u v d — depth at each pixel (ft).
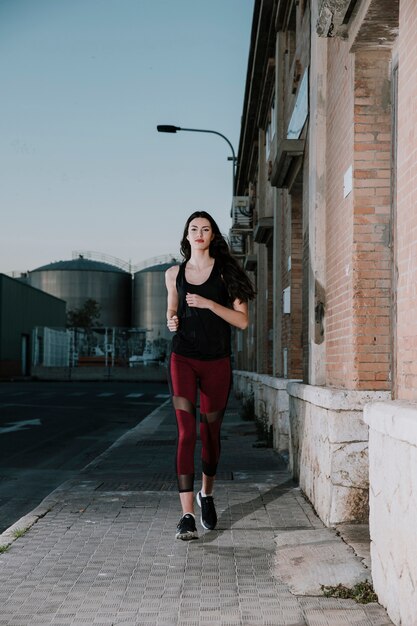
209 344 18.52
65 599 13.24
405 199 13.52
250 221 79.87
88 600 13.17
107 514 20.81
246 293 18.76
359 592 13.29
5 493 27.76
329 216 23.85
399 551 11.60
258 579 14.43
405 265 13.48
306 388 23.00
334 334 22.72
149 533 18.42
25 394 111.55
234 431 49.73
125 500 23.02
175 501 22.86
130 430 52.26
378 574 12.99
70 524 19.48
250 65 59.21
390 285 19.26
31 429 54.24
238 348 114.52
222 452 37.52
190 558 16.01
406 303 13.44
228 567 15.28
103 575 14.73
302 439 24.57
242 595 13.43
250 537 17.98
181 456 18.07
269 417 42.27
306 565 15.06
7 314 214.07
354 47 19.26
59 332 260.83
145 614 12.42
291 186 36.04
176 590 13.74
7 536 18.11
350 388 19.76
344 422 18.69
